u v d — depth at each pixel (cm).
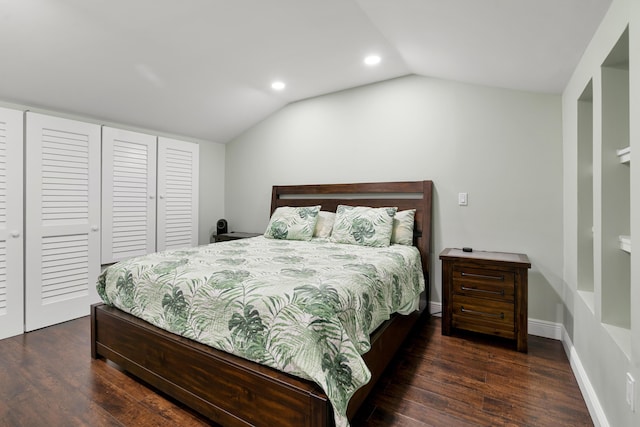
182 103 328
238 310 151
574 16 154
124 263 214
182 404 174
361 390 161
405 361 221
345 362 132
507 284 239
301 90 353
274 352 139
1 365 212
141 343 186
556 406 172
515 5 158
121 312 207
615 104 153
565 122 247
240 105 365
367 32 239
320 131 371
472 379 198
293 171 391
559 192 257
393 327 210
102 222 314
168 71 276
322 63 290
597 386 160
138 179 344
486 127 285
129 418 163
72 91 267
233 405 148
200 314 164
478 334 265
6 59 219
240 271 182
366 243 287
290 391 131
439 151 306
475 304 250
